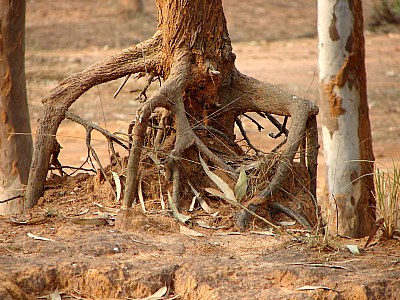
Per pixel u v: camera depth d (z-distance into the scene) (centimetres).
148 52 1142
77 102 3016
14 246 873
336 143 1472
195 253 872
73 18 4872
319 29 1472
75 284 808
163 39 1127
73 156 2283
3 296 753
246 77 1159
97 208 1048
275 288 787
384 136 2612
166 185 1066
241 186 1021
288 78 3534
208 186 1073
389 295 776
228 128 1165
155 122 1152
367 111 1492
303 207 1081
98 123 2695
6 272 798
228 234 960
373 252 909
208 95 1130
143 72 1160
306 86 3347
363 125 1481
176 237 927
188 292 790
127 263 820
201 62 1108
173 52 1113
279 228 991
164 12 1119
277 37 4706
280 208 1054
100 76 1152
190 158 1083
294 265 827
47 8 5075
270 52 4250
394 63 3856
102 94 3158
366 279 791
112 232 934
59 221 984
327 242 905
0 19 1519
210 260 836
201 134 1133
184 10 1099
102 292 800
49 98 1155
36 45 4175
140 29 4656
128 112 2869
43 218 987
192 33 1107
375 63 3859
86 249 861
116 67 1150
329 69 1466
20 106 1548
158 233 945
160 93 1062
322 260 858
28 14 4931
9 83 1531
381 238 970
